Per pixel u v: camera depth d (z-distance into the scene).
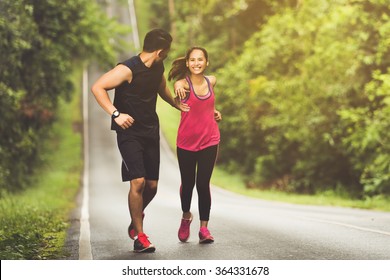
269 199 60.31
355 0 57.38
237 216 29.11
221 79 105.88
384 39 54.03
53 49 60.28
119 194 67.56
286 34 88.31
